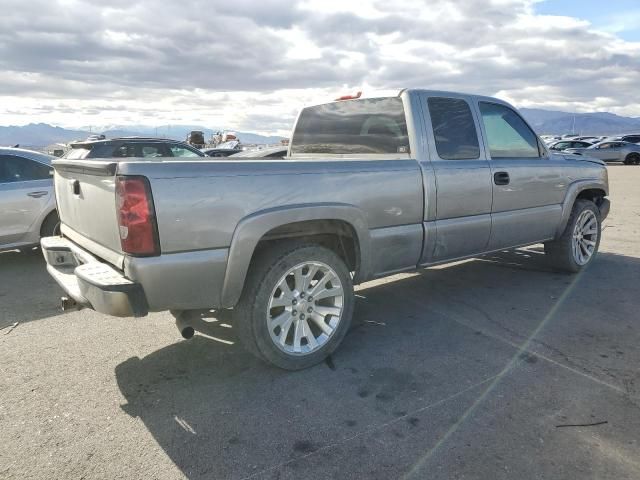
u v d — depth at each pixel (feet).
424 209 12.92
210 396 9.96
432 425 8.77
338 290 11.41
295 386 10.31
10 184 20.58
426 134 13.26
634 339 12.37
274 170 10.19
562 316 14.08
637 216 32.19
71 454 8.14
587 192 19.29
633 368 10.80
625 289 16.53
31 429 8.87
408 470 7.59
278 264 10.32
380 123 13.96
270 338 10.44
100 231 9.98
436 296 16.11
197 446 8.33
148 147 32.99
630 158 96.84
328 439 8.44
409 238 12.66
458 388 10.07
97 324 14.11
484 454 7.93
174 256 9.13
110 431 8.79
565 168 17.37
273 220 10.06
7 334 13.43
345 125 15.01
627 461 7.70
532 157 16.62
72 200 11.34
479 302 15.44
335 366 11.19
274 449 8.20
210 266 9.48
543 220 16.66
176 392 10.14
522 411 9.14
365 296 16.25
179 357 11.82
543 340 12.40
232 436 8.59
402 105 13.35
